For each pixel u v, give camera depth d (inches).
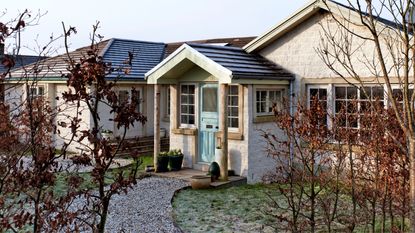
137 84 637.9
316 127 208.1
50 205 138.7
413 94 101.7
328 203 221.5
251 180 432.5
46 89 605.9
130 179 142.6
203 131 478.0
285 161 429.1
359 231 261.0
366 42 403.5
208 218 309.1
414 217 105.9
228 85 438.6
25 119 181.3
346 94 426.6
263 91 448.8
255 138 437.7
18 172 143.6
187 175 448.8
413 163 103.3
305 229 247.1
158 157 463.8
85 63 136.3
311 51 448.8
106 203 140.1
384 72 101.3
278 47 475.8
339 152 215.2
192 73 480.1
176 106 498.0
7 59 147.3
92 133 135.7
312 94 453.4
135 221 301.4
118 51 690.8
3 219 139.9
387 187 194.7
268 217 305.6
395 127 185.2
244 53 483.8
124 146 141.3
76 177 158.4
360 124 221.1
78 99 134.5
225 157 420.5
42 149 141.4
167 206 340.8
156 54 752.3
